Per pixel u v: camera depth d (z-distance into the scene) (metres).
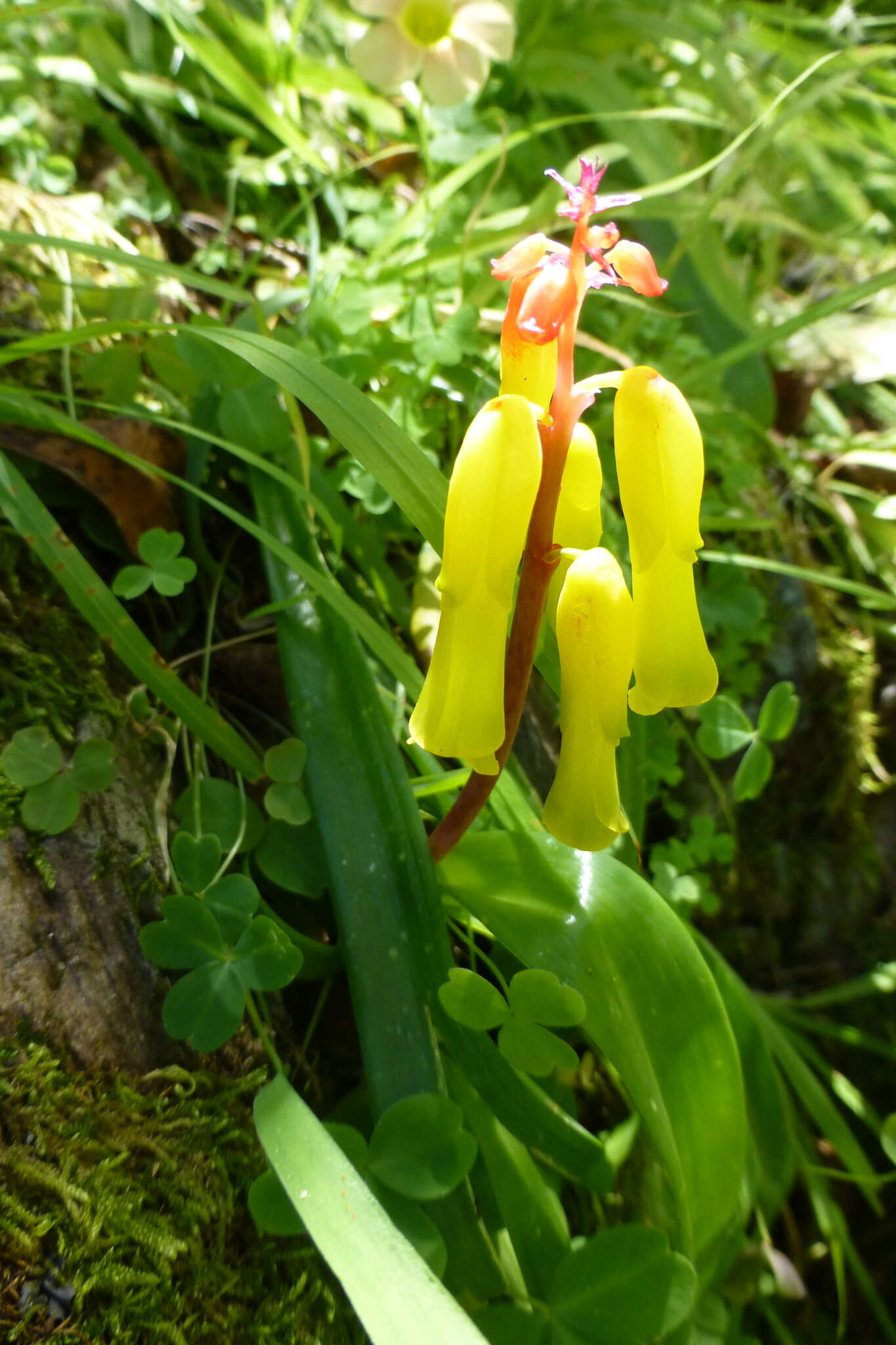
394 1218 0.14
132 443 0.19
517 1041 0.15
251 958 0.15
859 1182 0.20
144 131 0.27
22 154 0.23
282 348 0.15
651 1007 0.16
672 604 0.13
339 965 0.17
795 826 0.27
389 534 0.22
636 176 0.33
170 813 0.17
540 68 0.33
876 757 0.28
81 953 0.15
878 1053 0.27
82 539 0.19
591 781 0.13
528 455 0.12
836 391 0.33
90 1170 0.13
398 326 0.23
